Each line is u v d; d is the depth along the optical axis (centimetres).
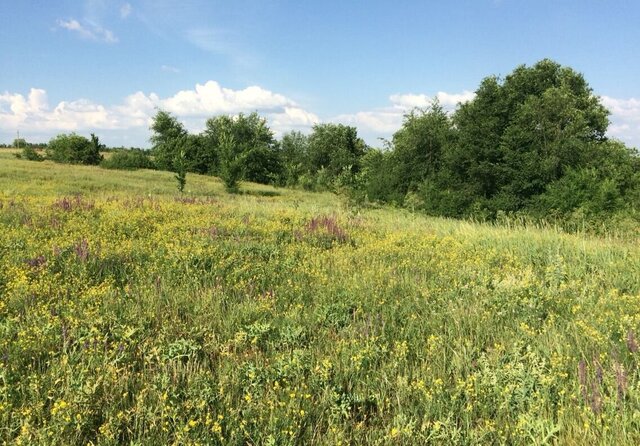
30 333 482
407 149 4225
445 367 471
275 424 355
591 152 3388
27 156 6031
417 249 1065
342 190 2947
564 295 718
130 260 792
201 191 3234
